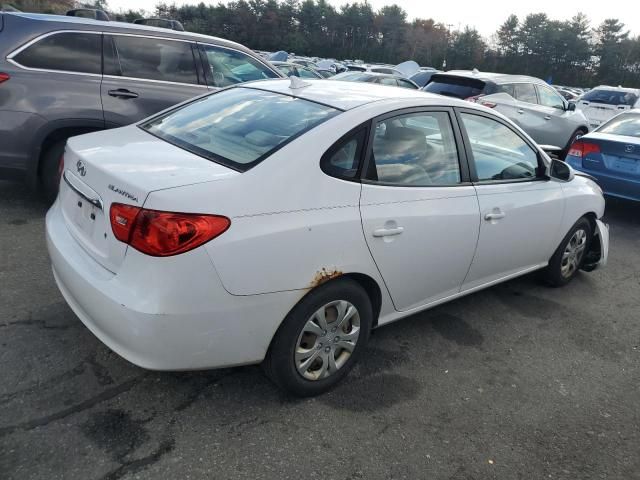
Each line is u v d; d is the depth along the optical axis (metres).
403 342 3.44
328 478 2.30
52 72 4.65
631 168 6.46
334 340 2.75
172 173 2.34
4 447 2.25
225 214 2.21
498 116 3.61
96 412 2.51
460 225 3.18
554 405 2.98
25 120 4.54
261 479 2.25
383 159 2.82
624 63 73.38
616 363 3.50
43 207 5.02
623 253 5.73
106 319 2.27
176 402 2.63
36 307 3.30
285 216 2.38
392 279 2.91
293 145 2.51
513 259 3.81
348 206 2.60
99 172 2.44
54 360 2.83
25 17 4.62
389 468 2.39
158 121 3.24
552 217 3.97
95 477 2.16
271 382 2.86
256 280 2.29
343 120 2.70
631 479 2.51
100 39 4.90
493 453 2.56
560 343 3.68
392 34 82.81
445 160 3.19
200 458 2.32
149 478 2.19
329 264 2.53
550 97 10.30
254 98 3.18
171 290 2.14
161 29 5.27
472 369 3.24
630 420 2.93
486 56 79.62
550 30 76.62
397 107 2.94
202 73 5.45
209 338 2.27
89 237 2.49
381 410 2.76
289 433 2.52
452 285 3.39
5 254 3.96
